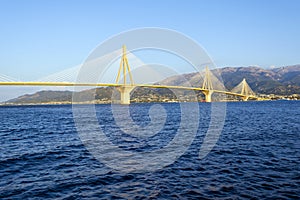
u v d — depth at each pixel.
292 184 10.26
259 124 30.98
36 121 42.28
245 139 20.16
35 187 10.32
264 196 9.21
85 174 11.77
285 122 33.28
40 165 13.47
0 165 13.54
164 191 9.77
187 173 11.74
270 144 18.09
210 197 9.21
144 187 10.17
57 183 10.73
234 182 10.57
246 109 68.12
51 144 19.45
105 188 10.14
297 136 21.50
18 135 25.25
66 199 9.21
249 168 12.41
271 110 62.84
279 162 13.38
